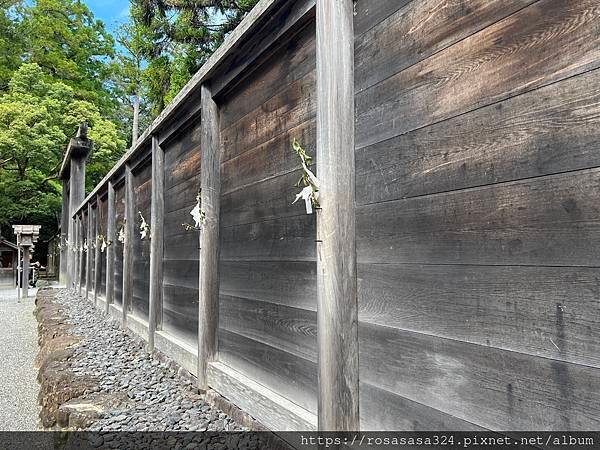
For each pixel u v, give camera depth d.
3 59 16.19
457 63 1.10
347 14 1.47
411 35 1.25
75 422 2.41
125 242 5.00
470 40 1.06
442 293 1.11
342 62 1.44
